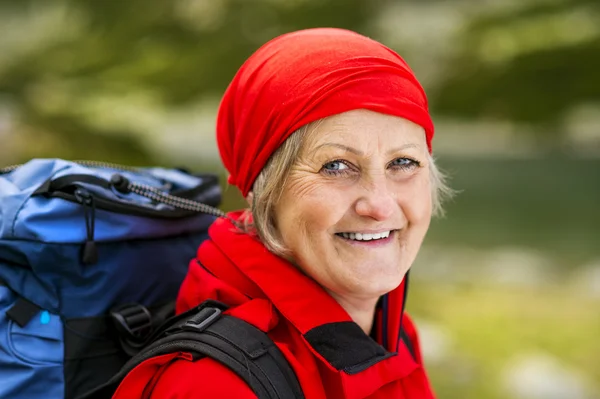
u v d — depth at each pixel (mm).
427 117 1513
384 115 1447
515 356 6684
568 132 25406
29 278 1578
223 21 20703
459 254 11477
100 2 22109
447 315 8078
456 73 21750
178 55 20750
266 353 1384
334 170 1477
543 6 21922
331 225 1477
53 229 1573
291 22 20422
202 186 1982
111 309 1646
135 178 1970
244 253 1567
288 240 1536
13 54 21250
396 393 1606
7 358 1514
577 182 20438
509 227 13977
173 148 21266
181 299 1656
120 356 1643
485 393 5859
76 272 1604
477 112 22281
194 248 1899
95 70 20172
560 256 11406
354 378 1478
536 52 20422
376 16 21516
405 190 1523
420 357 1938
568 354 6715
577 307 8414
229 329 1396
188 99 20656
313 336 1479
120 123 13289
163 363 1405
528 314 8117
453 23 22734
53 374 1542
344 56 1441
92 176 1679
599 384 6078
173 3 21141
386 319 1700
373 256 1514
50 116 12406
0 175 1763
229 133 1679
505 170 22750
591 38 20047
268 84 1494
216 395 1301
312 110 1422
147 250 1736
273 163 1506
